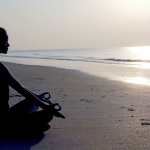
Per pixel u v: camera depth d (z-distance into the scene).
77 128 4.41
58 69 18.27
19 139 3.80
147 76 13.81
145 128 4.45
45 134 4.08
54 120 4.95
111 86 10.04
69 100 7.08
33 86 9.91
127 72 15.98
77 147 3.54
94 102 6.80
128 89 9.27
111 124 4.68
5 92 3.65
